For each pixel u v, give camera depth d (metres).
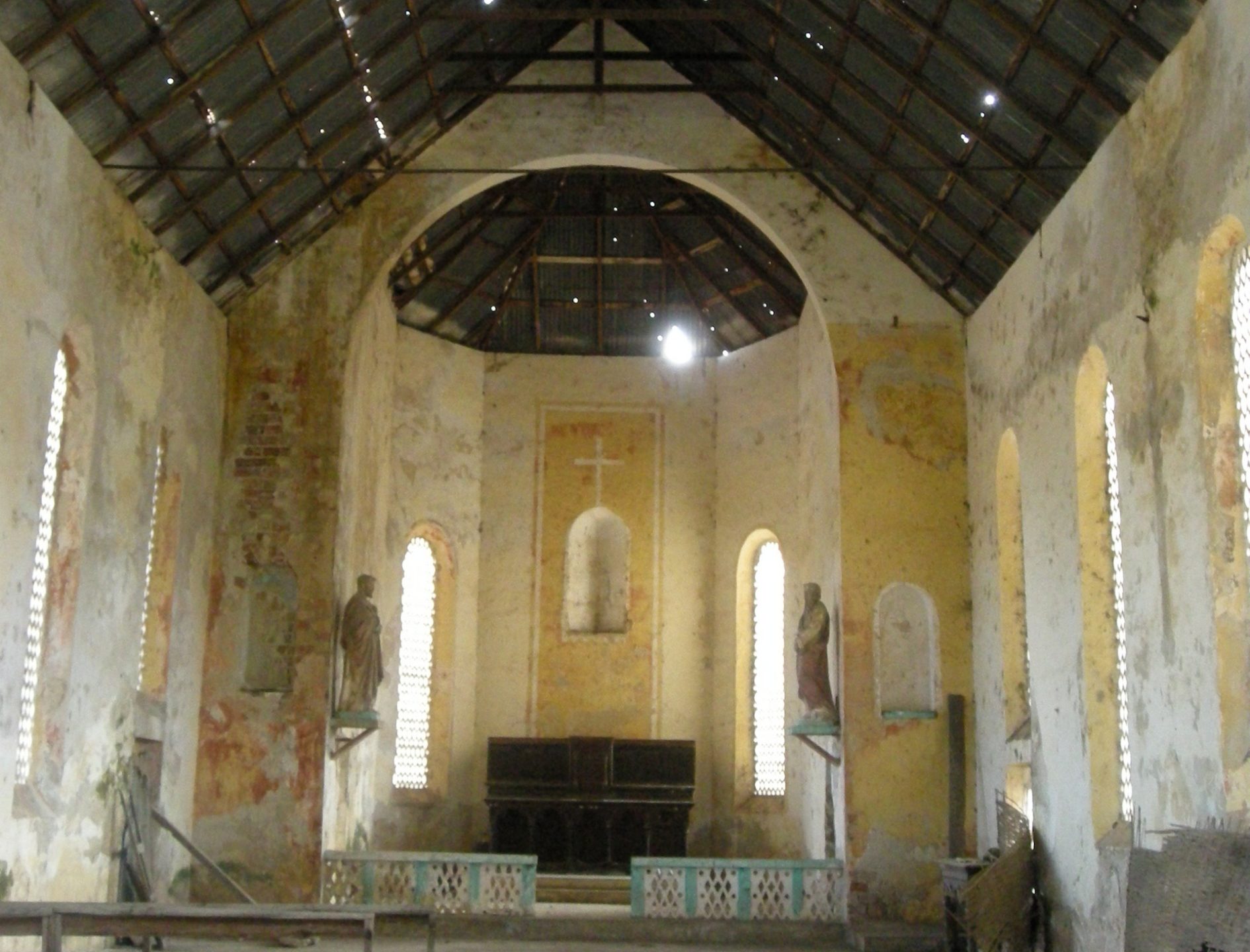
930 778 19.31
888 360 20.47
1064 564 15.89
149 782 17.56
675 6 19.95
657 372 27.34
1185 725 12.44
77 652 15.23
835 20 16.95
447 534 26.05
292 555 19.59
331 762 19.61
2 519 13.18
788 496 25.27
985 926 16.20
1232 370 12.22
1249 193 11.39
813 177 20.83
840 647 20.02
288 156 18.28
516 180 24.11
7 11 12.91
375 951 17.06
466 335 27.02
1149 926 11.52
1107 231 14.68
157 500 18.03
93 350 15.40
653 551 26.70
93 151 15.34
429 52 19.05
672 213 24.91
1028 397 17.36
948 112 16.72
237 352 20.20
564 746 24.41
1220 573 11.93
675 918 18.89
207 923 12.13
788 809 24.14
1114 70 14.09
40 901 13.73
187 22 14.70
